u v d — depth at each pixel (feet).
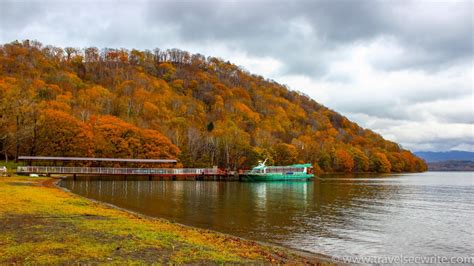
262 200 191.93
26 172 279.49
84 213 103.40
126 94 621.72
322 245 92.17
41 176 280.51
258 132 603.67
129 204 162.09
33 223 81.15
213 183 336.08
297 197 211.82
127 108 534.37
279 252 76.07
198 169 362.53
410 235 107.86
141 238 72.02
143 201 175.32
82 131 352.69
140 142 385.29
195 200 185.16
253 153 485.97
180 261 57.82
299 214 143.02
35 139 338.75
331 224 122.11
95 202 142.82
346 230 112.68
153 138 390.42
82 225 82.02
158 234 78.07
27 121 333.83
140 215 118.73
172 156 394.32
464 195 238.89
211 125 567.59
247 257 65.41
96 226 81.92
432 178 549.54
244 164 494.59
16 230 72.64
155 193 219.20
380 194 239.91
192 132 472.44
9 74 561.02
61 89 548.31
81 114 424.46
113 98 557.33
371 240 100.01
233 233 103.19
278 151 537.65
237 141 497.87
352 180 433.48
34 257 54.44
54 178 281.33
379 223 126.41
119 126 380.58
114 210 120.47
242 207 160.15
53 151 342.23
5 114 317.22
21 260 52.80
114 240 68.54
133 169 325.83
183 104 654.12
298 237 100.58
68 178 322.96
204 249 67.51
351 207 167.73
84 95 540.52
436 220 135.64
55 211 101.76
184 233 84.64
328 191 259.39
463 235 108.88
